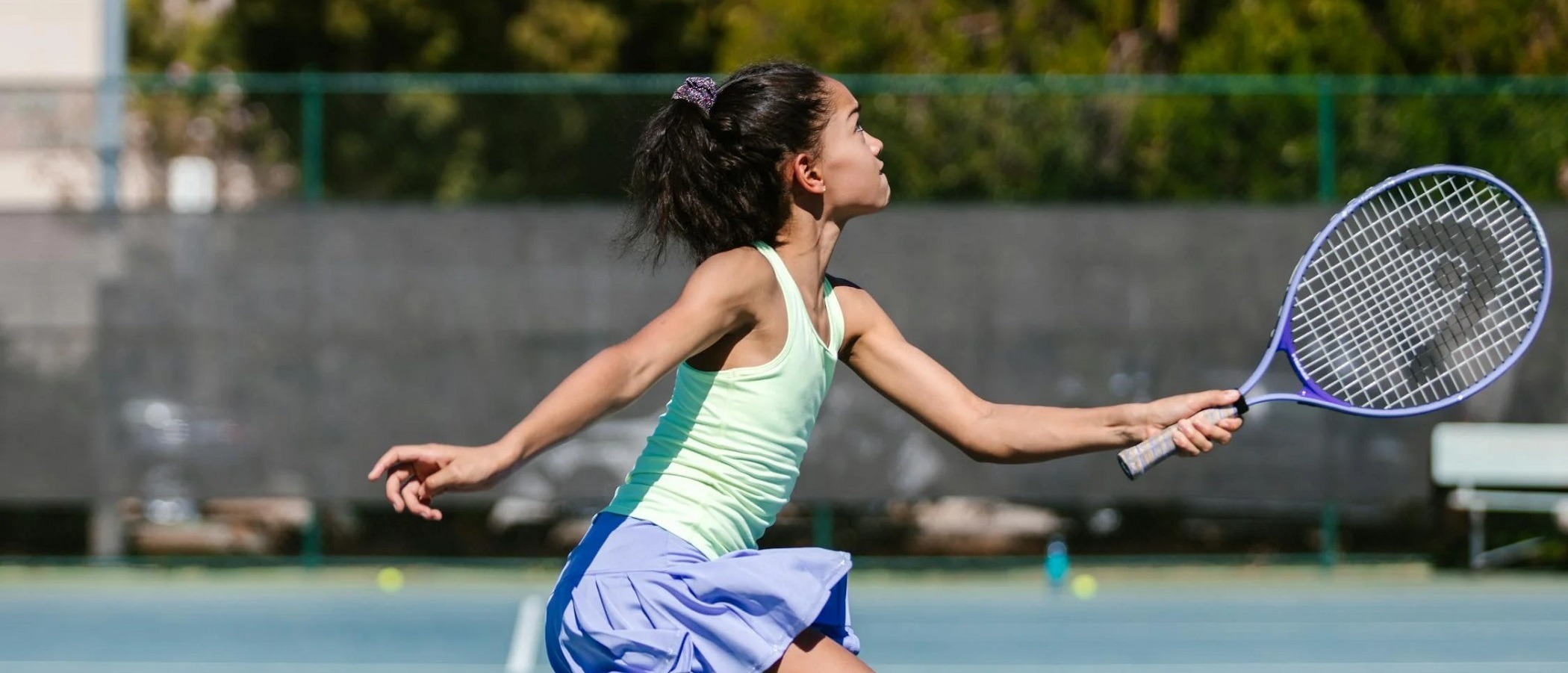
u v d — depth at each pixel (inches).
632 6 2038.6
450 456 266.7
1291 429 1097.4
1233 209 1093.1
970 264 1091.3
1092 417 338.6
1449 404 371.6
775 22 1446.9
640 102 1210.0
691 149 323.0
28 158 1150.3
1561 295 1101.1
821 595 304.0
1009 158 1187.9
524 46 1959.9
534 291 1095.0
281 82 1164.5
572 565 312.5
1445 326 432.1
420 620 1001.5
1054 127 1190.9
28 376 1095.0
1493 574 1187.3
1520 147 1159.0
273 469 1096.8
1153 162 1189.7
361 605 1063.0
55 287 1098.7
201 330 1096.8
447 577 1187.9
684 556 305.0
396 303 1096.8
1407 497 1103.0
